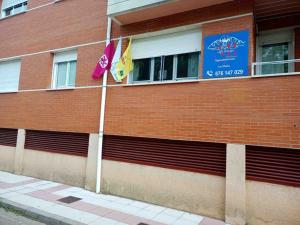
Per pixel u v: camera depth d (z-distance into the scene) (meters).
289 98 5.38
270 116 5.52
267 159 5.60
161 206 6.71
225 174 5.98
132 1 7.08
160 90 6.95
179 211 6.40
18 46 10.77
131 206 6.66
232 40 6.16
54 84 9.62
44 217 5.90
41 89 9.62
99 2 8.70
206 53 6.45
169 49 7.29
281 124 5.40
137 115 7.26
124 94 7.58
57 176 8.83
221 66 6.20
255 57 6.91
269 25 6.93
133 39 7.88
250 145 5.70
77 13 9.17
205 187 6.20
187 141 6.54
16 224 5.67
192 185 6.37
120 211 6.30
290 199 5.29
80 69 8.72
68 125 8.66
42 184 8.52
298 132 5.23
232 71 6.05
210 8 6.57
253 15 6.22
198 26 6.82
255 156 5.72
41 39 10.02
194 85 6.46
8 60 11.16
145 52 7.67
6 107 10.64
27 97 9.99
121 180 7.46
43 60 9.80
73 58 9.24
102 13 8.57
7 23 11.43
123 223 5.61
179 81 6.65
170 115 6.72
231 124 5.92
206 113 6.24
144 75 7.66
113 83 7.86
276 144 5.40
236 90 5.94
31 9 10.59
